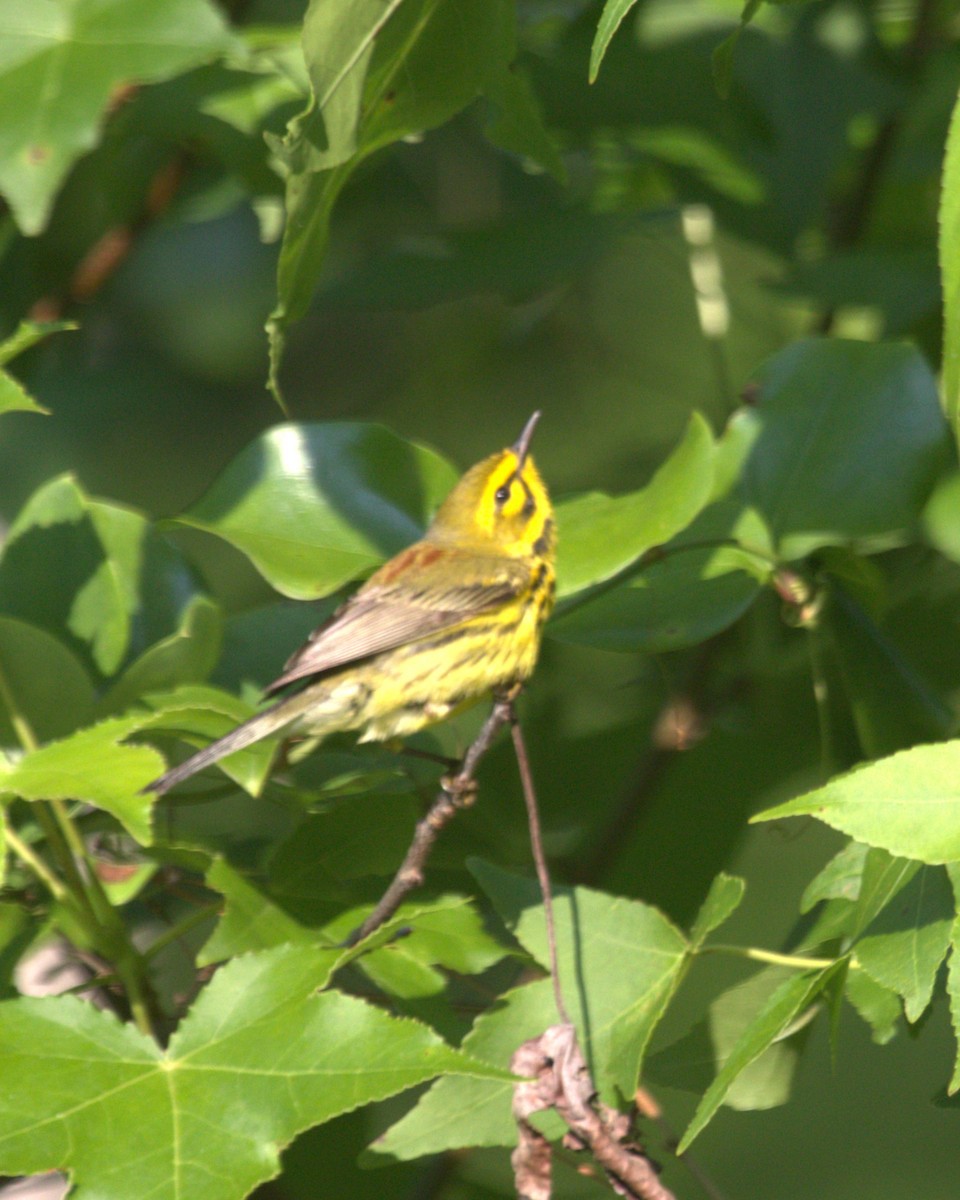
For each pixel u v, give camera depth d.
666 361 17.09
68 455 15.12
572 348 17.33
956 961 6.68
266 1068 7.03
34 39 9.59
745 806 12.18
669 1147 8.67
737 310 15.96
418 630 9.46
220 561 16.11
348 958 7.45
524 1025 7.94
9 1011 7.23
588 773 12.62
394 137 9.23
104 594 9.91
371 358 19.16
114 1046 7.17
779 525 9.83
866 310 12.74
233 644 10.59
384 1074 6.94
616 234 12.06
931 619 11.45
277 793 9.46
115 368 16.03
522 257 11.95
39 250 14.59
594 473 16.02
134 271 16.88
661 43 13.21
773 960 7.82
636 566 9.87
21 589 9.88
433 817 7.68
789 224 12.94
